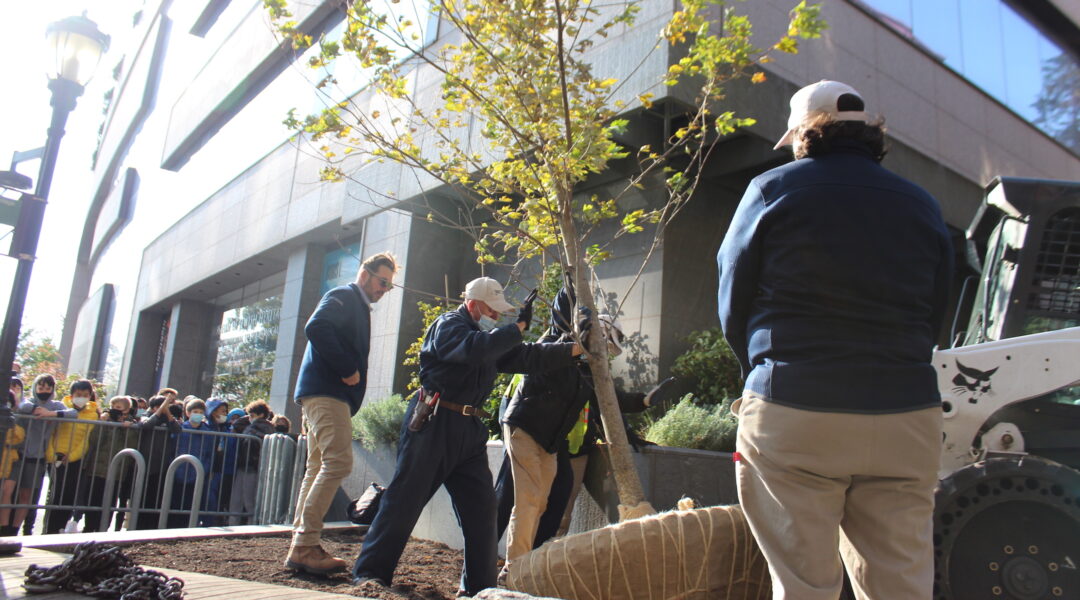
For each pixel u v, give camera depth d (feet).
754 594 12.17
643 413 27.45
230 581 12.88
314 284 52.65
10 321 17.37
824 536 6.82
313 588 13.91
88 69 19.03
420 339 33.50
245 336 64.80
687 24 17.71
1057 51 48.08
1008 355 13.48
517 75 17.72
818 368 6.86
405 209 37.65
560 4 16.81
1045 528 11.50
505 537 20.98
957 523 11.83
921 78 36.24
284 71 59.57
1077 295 14.60
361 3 17.65
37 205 17.90
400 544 14.10
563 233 17.71
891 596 6.72
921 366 6.98
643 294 29.76
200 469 24.12
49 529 26.78
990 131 40.06
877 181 7.41
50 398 28.09
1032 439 13.30
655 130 28.84
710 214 31.19
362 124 19.49
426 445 14.12
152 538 18.65
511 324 14.35
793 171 7.61
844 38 32.32
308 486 17.11
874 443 6.73
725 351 27.30
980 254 17.71
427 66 36.83
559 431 16.94
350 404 16.25
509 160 20.45
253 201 60.18
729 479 19.99
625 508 16.12
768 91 28.09
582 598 11.91
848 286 7.03
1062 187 14.99
